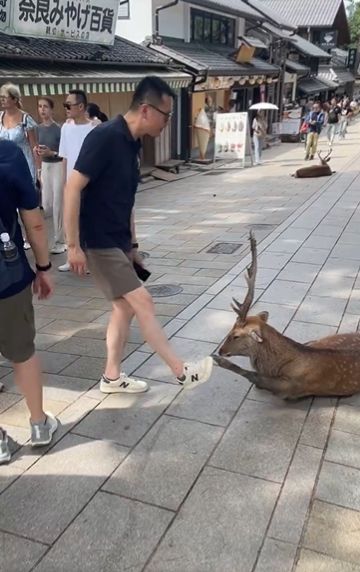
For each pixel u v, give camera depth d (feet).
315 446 9.95
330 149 64.13
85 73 32.45
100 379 12.45
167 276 20.03
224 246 24.08
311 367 10.96
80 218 10.16
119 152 9.63
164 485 9.03
